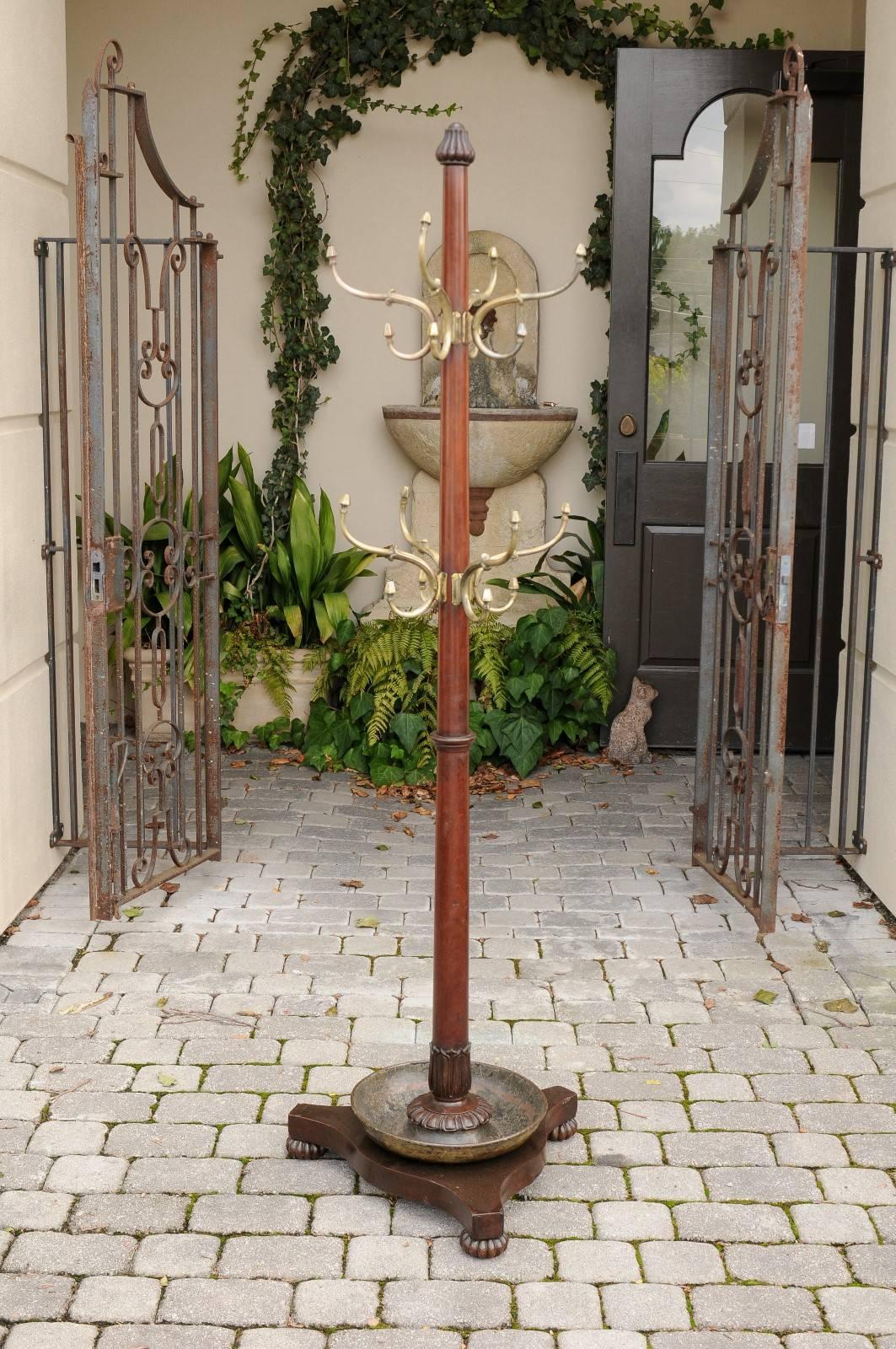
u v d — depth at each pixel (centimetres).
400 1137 227
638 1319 202
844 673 381
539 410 504
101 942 327
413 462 541
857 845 372
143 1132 247
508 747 468
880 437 361
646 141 478
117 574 316
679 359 494
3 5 314
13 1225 221
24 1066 269
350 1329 200
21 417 342
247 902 354
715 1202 230
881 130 354
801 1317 203
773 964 320
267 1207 227
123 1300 204
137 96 311
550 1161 242
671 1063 274
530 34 515
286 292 530
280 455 538
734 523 355
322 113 522
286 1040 281
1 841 327
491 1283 210
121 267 534
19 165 334
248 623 510
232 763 484
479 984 308
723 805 370
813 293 494
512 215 529
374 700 466
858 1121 254
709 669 376
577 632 490
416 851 398
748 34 516
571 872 381
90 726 313
